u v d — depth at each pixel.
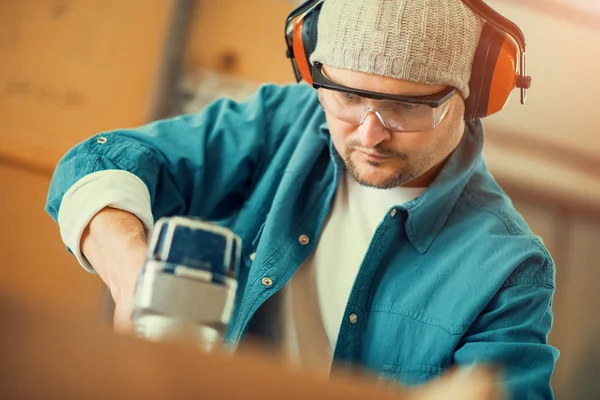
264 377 0.69
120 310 1.41
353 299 1.75
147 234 1.69
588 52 3.40
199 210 1.95
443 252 1.80
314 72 1.64
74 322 0.66
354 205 1.88
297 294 1.81
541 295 1.74
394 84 1.56
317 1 1.70
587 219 3.75
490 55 1.65
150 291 1.00
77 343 0.65
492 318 1.70
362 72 1.57
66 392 0.64
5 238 2.94
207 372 0.67
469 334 1.70
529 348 1.64
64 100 3.06
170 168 1.88
